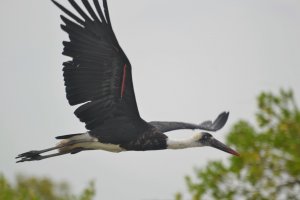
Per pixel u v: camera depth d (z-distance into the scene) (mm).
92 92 14938
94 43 14727
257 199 18328
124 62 14727
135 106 15188
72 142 15188
